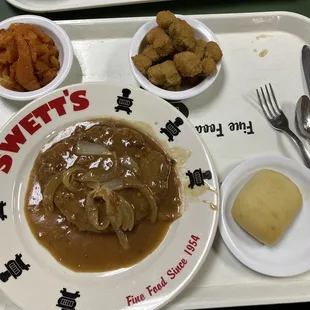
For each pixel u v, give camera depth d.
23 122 0.36
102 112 0.37
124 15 0.45
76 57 0.42
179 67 0.37
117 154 0.36
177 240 0.34
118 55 0.42
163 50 0.38
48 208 0.35
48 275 0.34
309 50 0.42
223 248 0.36
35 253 0.34
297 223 0.37
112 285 0.34
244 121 0.40
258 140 0.40
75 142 0.36
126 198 0.34
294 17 0.42
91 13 0.44
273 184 0.36
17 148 0.36
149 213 0.35
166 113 0.37
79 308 0.33
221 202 0.36
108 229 0.34
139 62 0.38
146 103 0.37
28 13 0.44
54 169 0.35
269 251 0.36
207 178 0.35
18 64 0.37
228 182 0.37
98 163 0.36
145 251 0.35
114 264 0.34
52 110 0.36
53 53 0.39
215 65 0.38
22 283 0.33
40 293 0.33
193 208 0.35
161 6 0.45
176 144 0.36
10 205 0.35
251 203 0.35
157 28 0.38
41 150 0.37
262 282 0.36
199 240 0.34
